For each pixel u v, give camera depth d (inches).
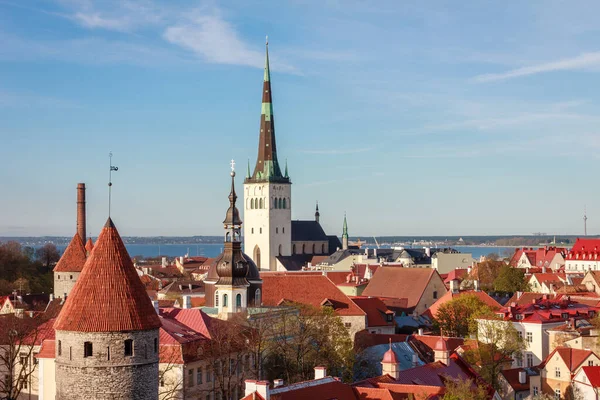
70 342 3127.5
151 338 3211.1
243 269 6530.5
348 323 7549.2
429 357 6077.8
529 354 6683.1
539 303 7539.4
